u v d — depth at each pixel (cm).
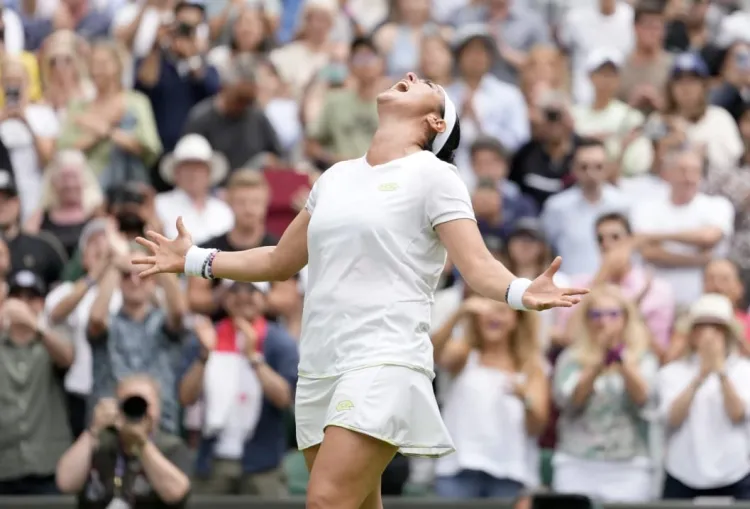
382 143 1405
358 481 1311
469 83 3481
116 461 2175
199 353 2448
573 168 3150
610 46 3916
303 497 2414
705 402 2506
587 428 2470
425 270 1362
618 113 3503
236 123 3234
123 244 2588
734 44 3709
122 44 3666
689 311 2672
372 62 3347
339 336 1341
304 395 1373
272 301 2666
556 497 2019
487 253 1335
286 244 1442
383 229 1347
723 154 3444
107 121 3228
